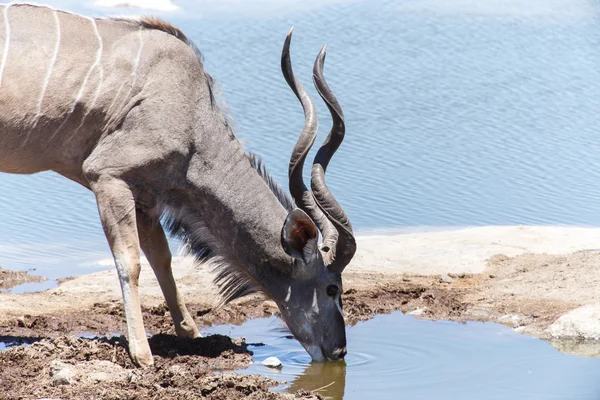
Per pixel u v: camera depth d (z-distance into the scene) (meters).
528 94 58.66
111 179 23.39
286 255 24.62
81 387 21.20
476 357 25.14
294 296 24.89
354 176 44.34
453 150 48.31
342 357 25.06
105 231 23.58
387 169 45.38
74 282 32.16
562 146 49.41
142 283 31.94
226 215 24.53
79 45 23.23
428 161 46.62
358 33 70.75
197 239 25.16
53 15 23.36
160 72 23.69
